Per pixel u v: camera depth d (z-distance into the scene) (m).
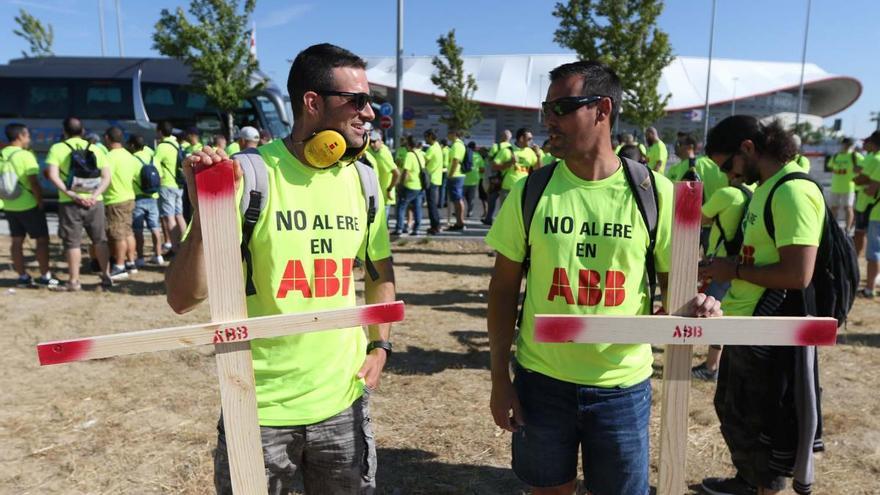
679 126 55.22
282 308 1.67
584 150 1.73
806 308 2.31
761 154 2.44
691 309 1.50
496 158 9.88
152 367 4.54
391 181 9.04
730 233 2.98
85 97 13.94
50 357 1.28
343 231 1.75
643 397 1.84
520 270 1.94
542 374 1.84
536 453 1.87
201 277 1.57
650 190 1.76
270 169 1.66
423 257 9.42
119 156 7.40
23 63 14.25
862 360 4.80
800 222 2.22
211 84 14.10
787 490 2.93
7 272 7.80
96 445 3.36
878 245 6.74
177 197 8.88
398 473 3.11
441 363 4.71
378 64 61.47
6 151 6.68
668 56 17.28
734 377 2.53
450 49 28.34
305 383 1.68
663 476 1.58
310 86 1.65
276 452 1.67
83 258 9.02
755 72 59.25
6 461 3.17
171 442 3.40
